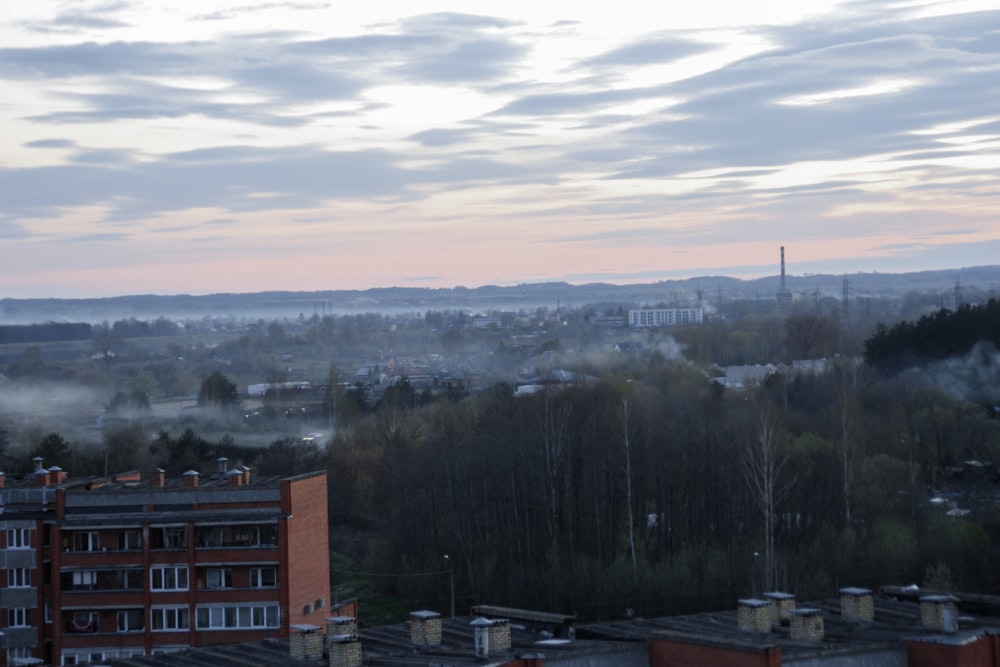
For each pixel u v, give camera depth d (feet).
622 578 409.90
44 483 367.66
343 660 159.33
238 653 180.14
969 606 201.67
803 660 153.79
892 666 160.15
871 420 558.97
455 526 467.93
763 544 425.28
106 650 329.72
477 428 574.97
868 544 413.80
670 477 480.23
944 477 511.81
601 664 158.51
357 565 492.95
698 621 188.14
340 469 564.30
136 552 330.95
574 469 495.00
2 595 344.08
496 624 164.76
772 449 424.46
